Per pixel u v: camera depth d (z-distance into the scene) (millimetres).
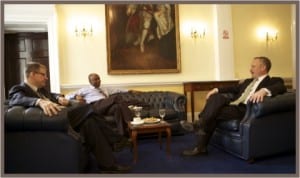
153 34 5188
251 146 2742
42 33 5449
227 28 5426
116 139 2936
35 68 2703
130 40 5105
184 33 5375
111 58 5051
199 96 5516
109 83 5086
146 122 3078
